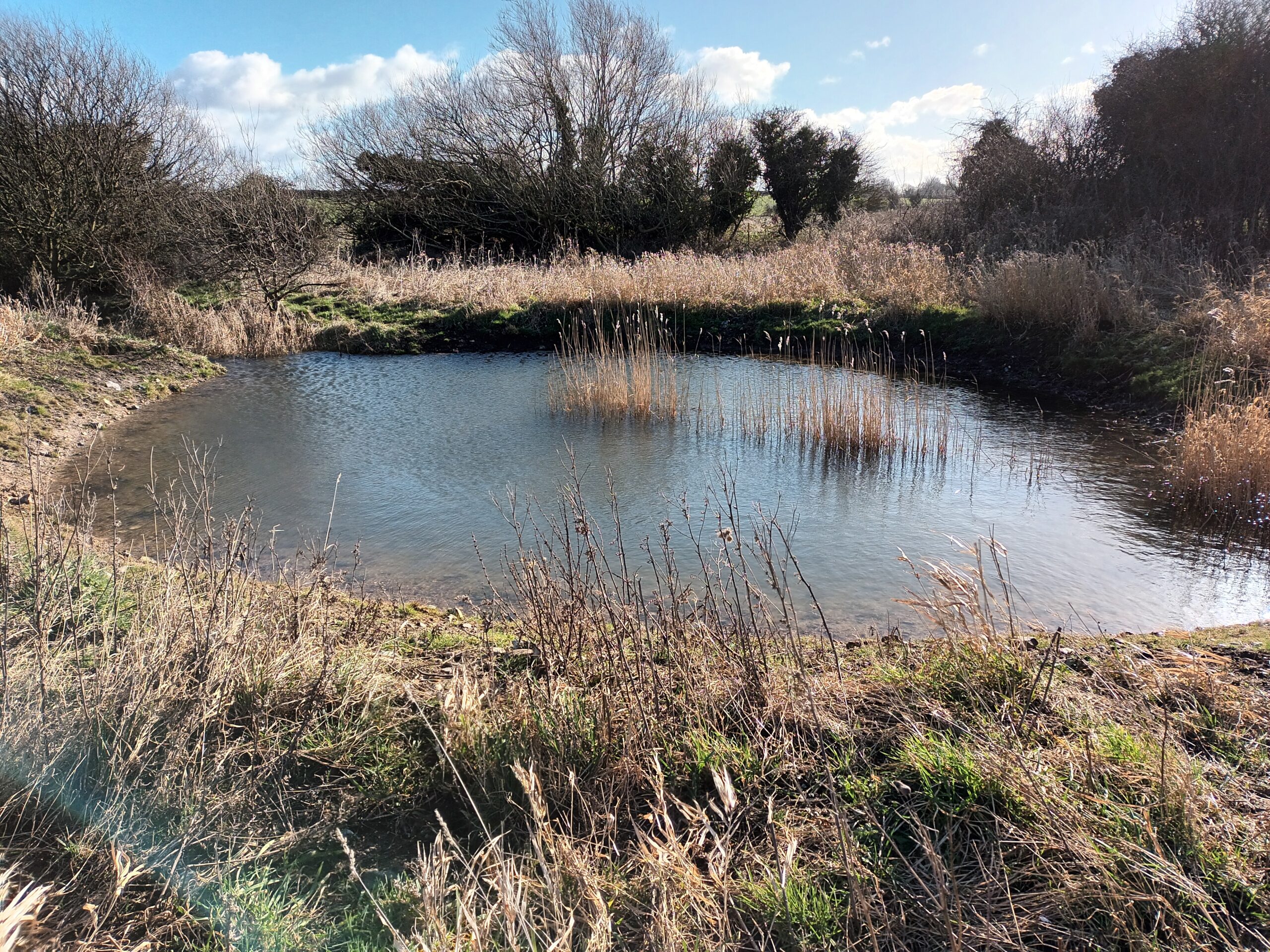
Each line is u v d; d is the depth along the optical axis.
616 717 3.20
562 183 25.36
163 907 2.39
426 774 3.10
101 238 17.34
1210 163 13.87
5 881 2.10
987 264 14.90
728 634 3.92
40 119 16.52
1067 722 3.18
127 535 6.40
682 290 15.95
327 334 15.90
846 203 29.23
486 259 23.98
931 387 11.37
